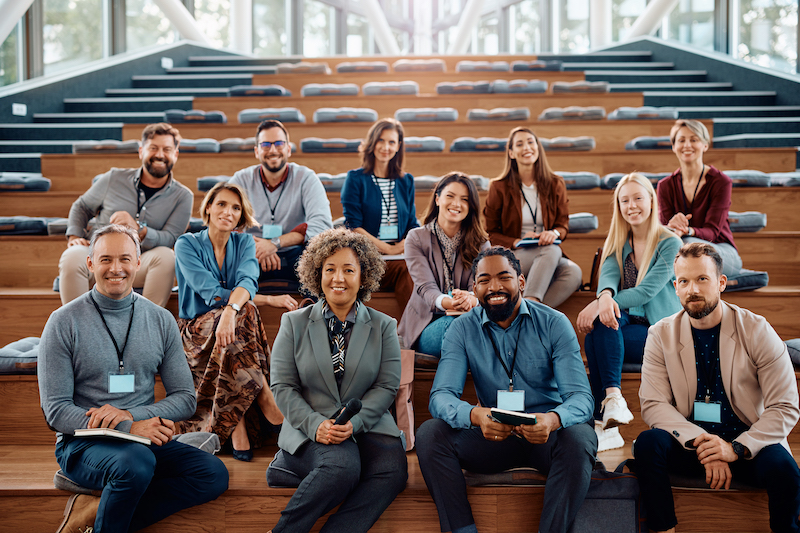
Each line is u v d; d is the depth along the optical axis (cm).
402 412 225
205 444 209
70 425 181
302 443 189
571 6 1046
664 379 203
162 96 591
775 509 179
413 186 311
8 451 233
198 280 230
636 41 731
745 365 193
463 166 396
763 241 313
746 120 481
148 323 201
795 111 516
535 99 500
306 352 199
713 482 181
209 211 240
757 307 275
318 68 573
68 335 189
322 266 203
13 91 521
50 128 491
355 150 400
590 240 319
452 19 1301
